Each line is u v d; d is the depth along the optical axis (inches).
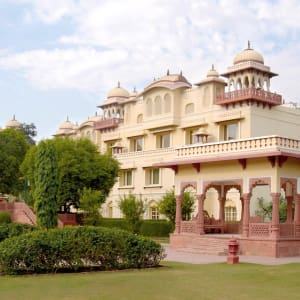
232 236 995.9
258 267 673.0
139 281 497.7
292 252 896.9
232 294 438.0
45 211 1075.3
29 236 570.9
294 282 520.1
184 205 1327.5
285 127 1528.1
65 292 433.4
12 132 2006.6
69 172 1485.0
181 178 1077.8
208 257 866.8
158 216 1665.8
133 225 1336.1
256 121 1440.7
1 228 695.7
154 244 637.3
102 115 2294.5
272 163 898.7
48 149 1107.3
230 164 975.6
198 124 1572.3
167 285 477.4
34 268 557.9
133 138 1879.9
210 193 1507.1
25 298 405.1
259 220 1091.9
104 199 1540.4
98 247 588.7
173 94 1658.5
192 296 423.2
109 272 578.9
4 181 1919.3
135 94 2144.4
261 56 1526.8
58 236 577.3
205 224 1139.3
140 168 1760.6
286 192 1051.3
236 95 1445.6
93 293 429.1
